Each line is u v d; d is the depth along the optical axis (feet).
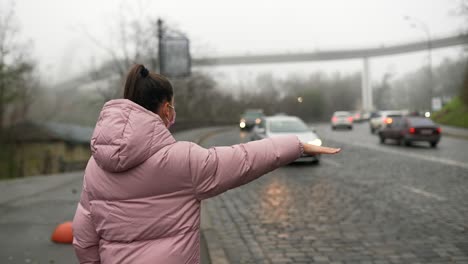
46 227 21.26
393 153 56.65
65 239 18.45
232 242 18.40
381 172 39.58
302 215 23.12
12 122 103.19
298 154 5.80
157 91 5.90
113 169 5.28
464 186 30.83
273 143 5.74
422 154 54.49
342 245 17.54
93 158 5.84
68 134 128.16
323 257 16.12
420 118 68.59
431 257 15.81
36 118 128.67
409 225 20.45
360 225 20.67
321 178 36.76
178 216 5.40
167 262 5.31
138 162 5.28
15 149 106.22
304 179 36.37
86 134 133.18
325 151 5.82
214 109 204.03
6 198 29.96
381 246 17.28
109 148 5.20
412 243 17.58
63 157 118.21
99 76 89.40
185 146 5.54
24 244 18.28
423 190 29.76
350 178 36.37
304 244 17.84
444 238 18.17
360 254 16.34
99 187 5.47
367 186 32.09
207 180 5.43
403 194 28.48
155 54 84.79
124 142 5.15
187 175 5.39
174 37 60.39
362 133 109.19
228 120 212.02
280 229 20.36
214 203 27.27
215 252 16.17
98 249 5.88
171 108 6.19
